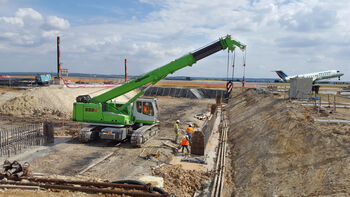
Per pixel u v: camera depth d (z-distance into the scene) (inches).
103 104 634.2
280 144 406.9
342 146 299.4
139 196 301.7
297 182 287.9
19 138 635.5
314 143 346.3
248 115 807.1
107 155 527.2
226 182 388.8
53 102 1054.4
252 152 454.9
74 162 480.1
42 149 563.2
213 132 764.0
